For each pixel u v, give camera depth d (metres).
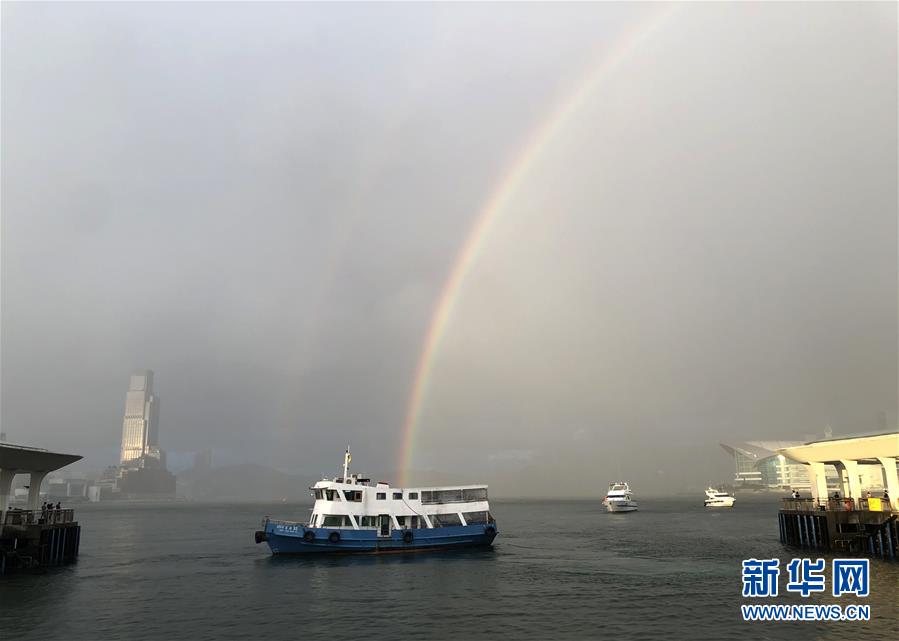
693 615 49.12
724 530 136.75
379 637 44.12
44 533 77.31
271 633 45.34
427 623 48.00
